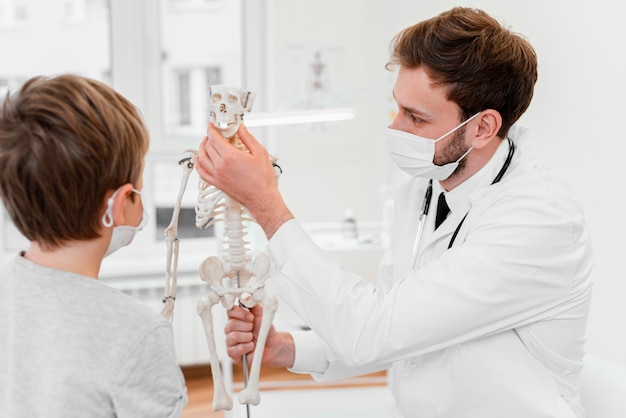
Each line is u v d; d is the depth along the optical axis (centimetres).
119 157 86
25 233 87
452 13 120
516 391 118
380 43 321
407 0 299
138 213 95
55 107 82
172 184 338
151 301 314
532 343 120
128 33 324
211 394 310
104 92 88
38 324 85
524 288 113
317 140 324
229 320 127
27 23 316
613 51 183
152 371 86
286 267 115
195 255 339
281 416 282
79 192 84
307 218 328
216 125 113
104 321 85
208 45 334
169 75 333
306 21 316
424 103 118
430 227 136
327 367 143
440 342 113
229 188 113
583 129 198
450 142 121
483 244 114
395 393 143
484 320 113
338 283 113
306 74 319
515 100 121
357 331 112
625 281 183
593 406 134
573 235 116
